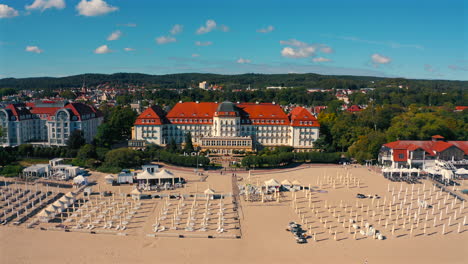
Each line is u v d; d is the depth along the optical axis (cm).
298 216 12119
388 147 19388
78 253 9388
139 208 12569
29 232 10525
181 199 13475
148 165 17875
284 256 9456
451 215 12369
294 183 15175
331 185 15825
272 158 18538
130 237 10344
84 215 11806
